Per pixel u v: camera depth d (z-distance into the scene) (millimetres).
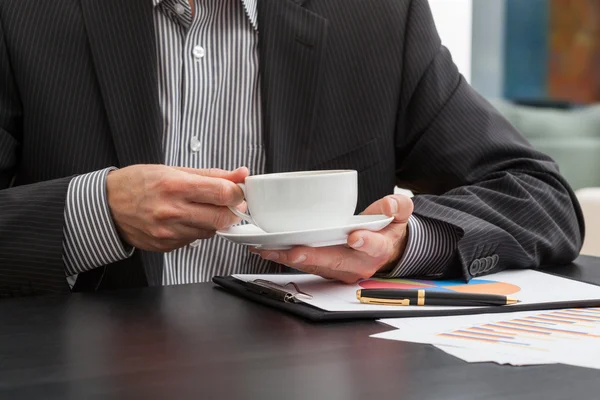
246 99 1268
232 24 1261
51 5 1182
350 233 800
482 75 3275
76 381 534
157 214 883
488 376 526
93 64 1168
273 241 774
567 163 3457
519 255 996
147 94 1168
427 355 583
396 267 946
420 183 1400
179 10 1218
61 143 1153
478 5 3217
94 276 1002
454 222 959
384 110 1331
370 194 1321
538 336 631
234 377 535
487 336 633
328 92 1297
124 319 736
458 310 723
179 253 1206
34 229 918
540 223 1096
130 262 1144
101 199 929
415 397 485
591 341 611
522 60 3334
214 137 1265
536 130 3389
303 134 1261
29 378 543
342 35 1318
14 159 1194
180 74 1235
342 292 829
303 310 727
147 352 610
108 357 597
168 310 775
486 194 1114
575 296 790
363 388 505
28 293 916
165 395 499
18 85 1170
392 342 624
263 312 759
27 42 1164
